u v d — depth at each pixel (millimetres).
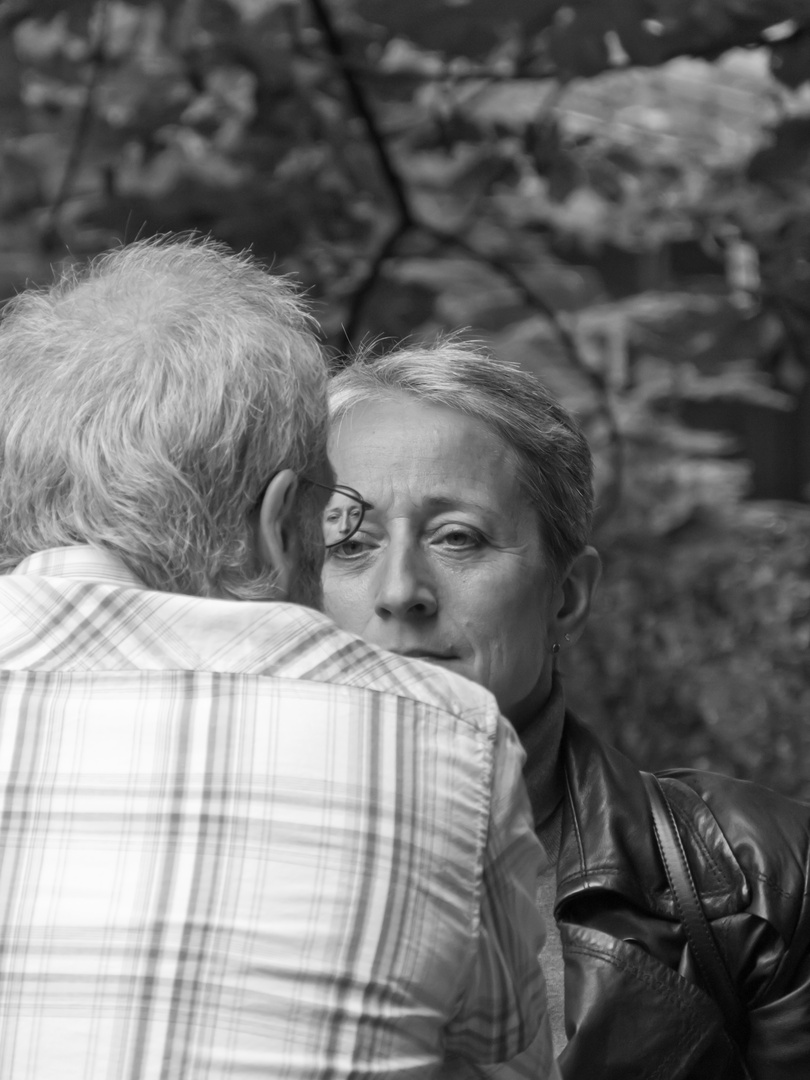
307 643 1850
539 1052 1977
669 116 10328
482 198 7227
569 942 2467
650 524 7898
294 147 6992
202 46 6875
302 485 2068
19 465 1950
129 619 1849
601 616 6633
